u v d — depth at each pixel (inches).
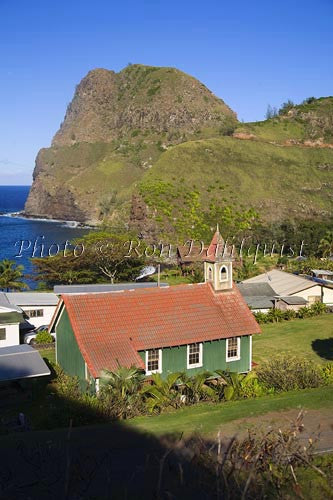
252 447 407.8
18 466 482.9
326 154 6392.7
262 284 2129.7
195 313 1112.8
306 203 5442.9
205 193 5413.4
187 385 912.9
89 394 910.4
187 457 497.7
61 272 2524.6
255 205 5300.2
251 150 6274.6
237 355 1122.0
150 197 5246.1
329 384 921.5
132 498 412.5
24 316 1633.9
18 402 973.8
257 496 367.2
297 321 1836.9
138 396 842.2
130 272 2672.2
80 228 6624.0
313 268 2967.5
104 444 578.9
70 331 1066.7
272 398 809.5
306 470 434.6
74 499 404.5
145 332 1034.7
